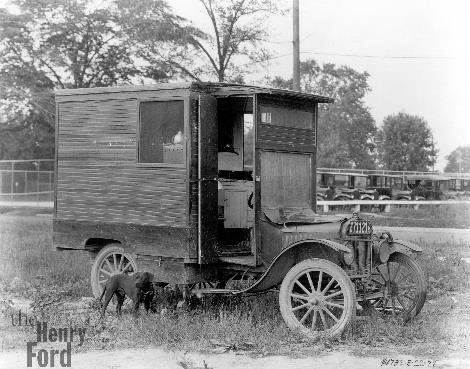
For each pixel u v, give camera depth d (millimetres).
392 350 7855
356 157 65375
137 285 9227
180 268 9562
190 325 8609
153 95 9773
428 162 65812
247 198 9852
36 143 45844
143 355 7680
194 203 9406
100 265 10648
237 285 10688
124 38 33812
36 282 12141
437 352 7730
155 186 9766
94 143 10430
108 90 10258
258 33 30266
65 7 34750
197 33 30766
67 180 10742
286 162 9781
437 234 23328
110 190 10266
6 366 7309
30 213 38031
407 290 9570
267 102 9477
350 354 7652
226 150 10742
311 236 8977
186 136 9406
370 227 8961
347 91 63938
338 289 9102
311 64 63531
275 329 8406
